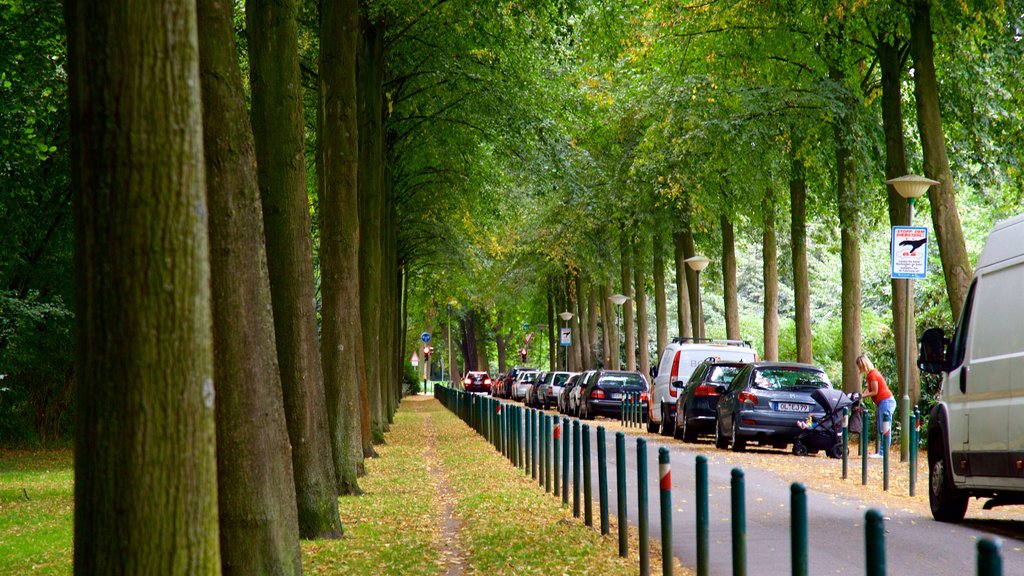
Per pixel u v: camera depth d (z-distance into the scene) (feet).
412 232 147.33
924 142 67.21
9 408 104.83
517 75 95.96
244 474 27.27
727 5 81.46
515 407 69.31
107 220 14.02
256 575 27.12
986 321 38.11
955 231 65.72
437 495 55.16
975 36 69.72
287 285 39.78
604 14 81.30
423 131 103.71
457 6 81.61
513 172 107.14
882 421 69.62
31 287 102.01
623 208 127.13
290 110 39.14
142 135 14.02
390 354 121.49
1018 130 82.02
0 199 92.22
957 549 34.19
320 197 67.82
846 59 86.84
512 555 33.73
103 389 14.01
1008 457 35.53
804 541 18.35
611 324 182.80
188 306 14.21
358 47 79.41
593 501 48.73
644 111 102.06
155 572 13.93
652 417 104.68
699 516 25.26
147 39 14.08
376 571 32.30
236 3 84.07
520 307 264.72
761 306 240.32
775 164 92.99
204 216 14.55
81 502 14.21
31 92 79.30
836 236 104.22
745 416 74.64
